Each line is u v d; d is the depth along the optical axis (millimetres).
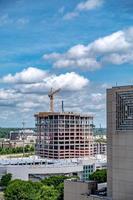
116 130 105500
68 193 117688
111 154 108188
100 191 114438
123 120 104188
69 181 117750
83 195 112125
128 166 102188
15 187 168000
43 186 167625
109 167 108938
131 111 102438
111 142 108250
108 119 109125
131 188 101312
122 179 103562
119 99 105438
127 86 103750
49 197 156000
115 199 105000
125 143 103000
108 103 109062
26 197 165375
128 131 102438
